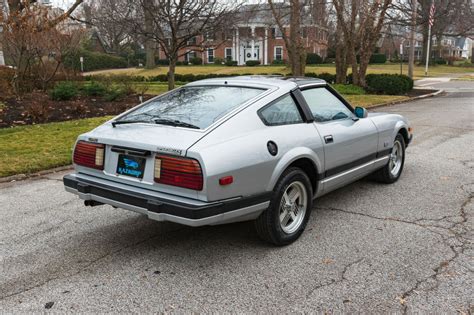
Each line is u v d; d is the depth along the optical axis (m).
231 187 3.66
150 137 3.85
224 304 3.31
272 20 40.19
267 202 3.98
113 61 55.19
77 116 12.42
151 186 3.80
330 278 3.65
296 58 20.75
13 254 4.21
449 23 53.41
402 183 6.36
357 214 5.12
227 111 4.05
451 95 23.14
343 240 4.40
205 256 4.11
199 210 3.47
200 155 3.52
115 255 4.16
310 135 4.46
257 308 3.25
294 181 4.24
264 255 4.11
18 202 5.76
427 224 4.79
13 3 17.95
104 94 16.00
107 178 4.13
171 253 4.19
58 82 17.94
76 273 3.82
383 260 3.95
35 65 17.27
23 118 11.77
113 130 4.24
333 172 4.84
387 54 72.38
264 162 3.89
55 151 8.20
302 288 3.51
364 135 5.32
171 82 15.05
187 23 15.86
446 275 3.67
